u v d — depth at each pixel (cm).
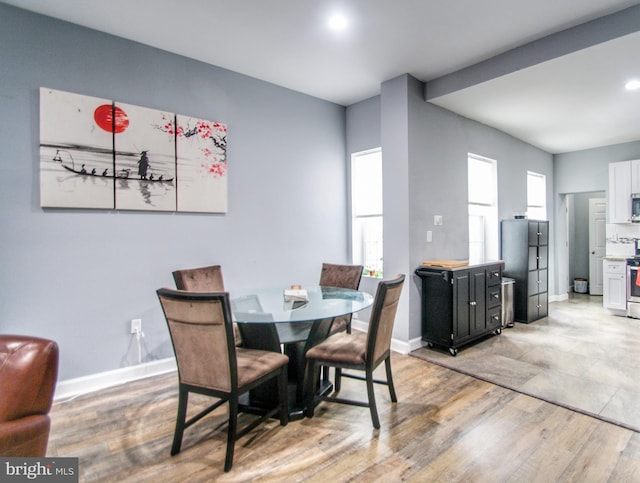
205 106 323
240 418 229
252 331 240
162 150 296
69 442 201
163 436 207
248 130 353
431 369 305
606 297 514
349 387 271
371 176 430
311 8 242
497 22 259
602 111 399
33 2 235
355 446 196
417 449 193
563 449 193
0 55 236
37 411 130
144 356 293
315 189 412
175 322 183
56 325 255
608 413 230
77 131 259
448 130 393
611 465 180
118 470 177
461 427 215
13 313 241
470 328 358
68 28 258
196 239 320
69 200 256
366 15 250
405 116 345
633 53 267
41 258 250
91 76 267
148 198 289
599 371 299
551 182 615
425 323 359
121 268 281
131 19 255
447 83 345
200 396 259
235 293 293
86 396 259
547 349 356
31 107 245
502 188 490
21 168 242
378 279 418
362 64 326
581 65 287
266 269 368
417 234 355
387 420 223
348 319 307
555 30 271
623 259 498
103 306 274
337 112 435
